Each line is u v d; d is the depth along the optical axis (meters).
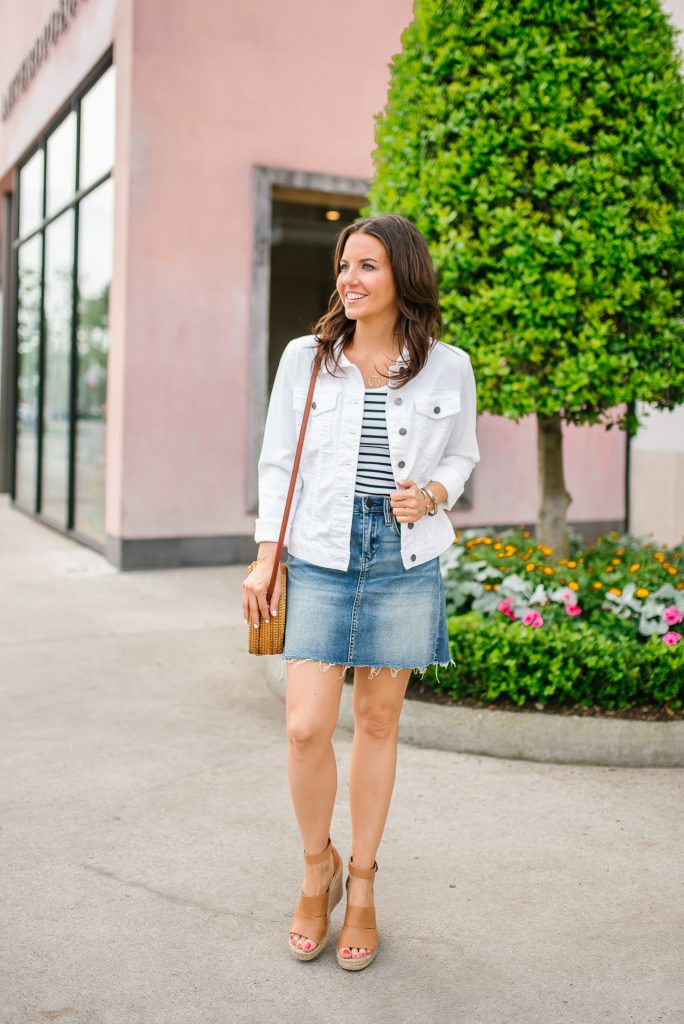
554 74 4.03
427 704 4.04
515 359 4.16
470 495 9.03
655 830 3.26
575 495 9.46
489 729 3.89
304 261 9.18
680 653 3.93
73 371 9.33
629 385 4.12
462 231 4.13
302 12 8.22
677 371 4.25
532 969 2.46
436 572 2.53
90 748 3.98
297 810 2.46
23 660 5.29
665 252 4.11
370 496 2.42
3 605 6.57
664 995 2.35
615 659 3.92
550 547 4.83
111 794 3.51
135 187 7.74
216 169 8.00
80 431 9.27
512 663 3.93
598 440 9.51
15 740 4.06
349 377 2.44
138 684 4.90
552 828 3.26
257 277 8.16
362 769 2.52
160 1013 2.25
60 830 3.21
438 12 4.23
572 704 4.02
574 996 2.35
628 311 4.12
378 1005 2.30
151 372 7.88
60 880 2.87
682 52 4.47
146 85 7.72
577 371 4.05
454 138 4.22
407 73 4.41
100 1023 2.21
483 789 3.56
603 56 4.14
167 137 7.82
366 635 2.42
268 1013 2.26
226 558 8.21
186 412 8.01
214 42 7.92
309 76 8.28
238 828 3.24
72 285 9.33
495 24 4.07
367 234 2.41
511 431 9.16
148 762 3.83
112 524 8.08
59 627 6.02
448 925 2.67
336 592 2.41
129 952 2.50
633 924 2.68
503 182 4.06
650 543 5.17
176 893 2.81
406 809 3.39
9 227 12.91
